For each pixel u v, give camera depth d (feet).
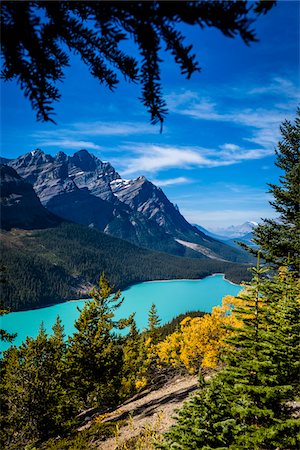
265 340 25.39
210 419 22.21
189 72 5.18
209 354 52.34
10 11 4.69
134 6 4.46
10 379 64.34
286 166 70.44
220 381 25.08
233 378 24.41
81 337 77.15
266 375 23.15
